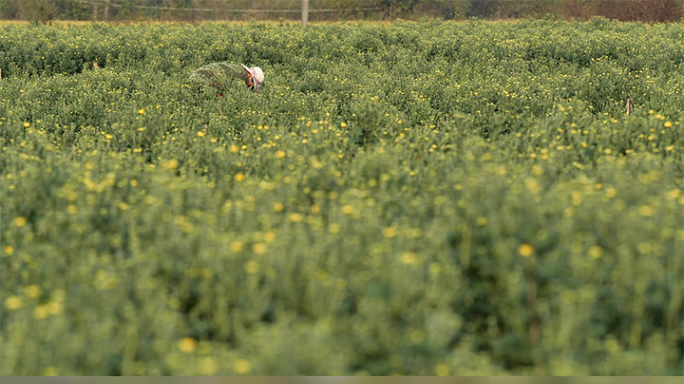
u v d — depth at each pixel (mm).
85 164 31641
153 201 25547
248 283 20266
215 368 17094
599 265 21000
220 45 92688
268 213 25547
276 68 83750
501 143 36031
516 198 22719
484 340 19812
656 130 37312
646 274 19266
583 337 18672
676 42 99875
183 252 22375
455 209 23984
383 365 17688
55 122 47844
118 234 24422
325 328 17547
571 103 52906
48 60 86062
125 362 17609
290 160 33062
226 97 56781
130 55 90438
